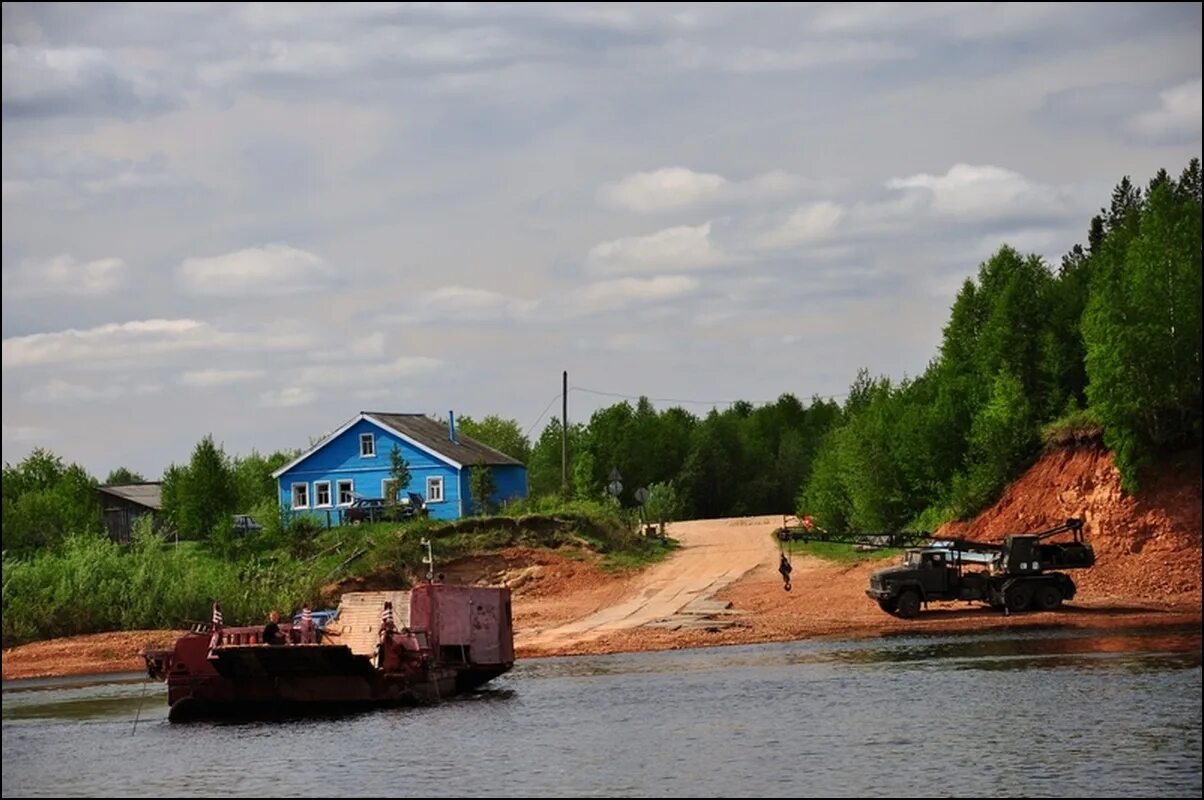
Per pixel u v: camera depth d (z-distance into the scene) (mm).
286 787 30781
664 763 31203
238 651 39281
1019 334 69125
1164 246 58906
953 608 55344
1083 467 61688
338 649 39375
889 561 65125
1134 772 28453
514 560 69438
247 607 63969
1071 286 70562
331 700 40500
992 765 29562
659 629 54062
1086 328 59781
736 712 36406
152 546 67625
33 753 35875
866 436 72500
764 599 59125
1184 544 57125
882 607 53812
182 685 40344
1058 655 42250
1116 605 52688
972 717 34031
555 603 63812
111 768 33594
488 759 32500
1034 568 53250
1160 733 31312
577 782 29953
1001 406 66438
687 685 41188
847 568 64875
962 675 39750
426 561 67188
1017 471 66125
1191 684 36125
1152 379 58250
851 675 41062
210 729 38531
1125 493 59375
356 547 71562
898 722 33969
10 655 57844
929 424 70688
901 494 71062
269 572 67875
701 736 33750
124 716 41750
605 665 47344
